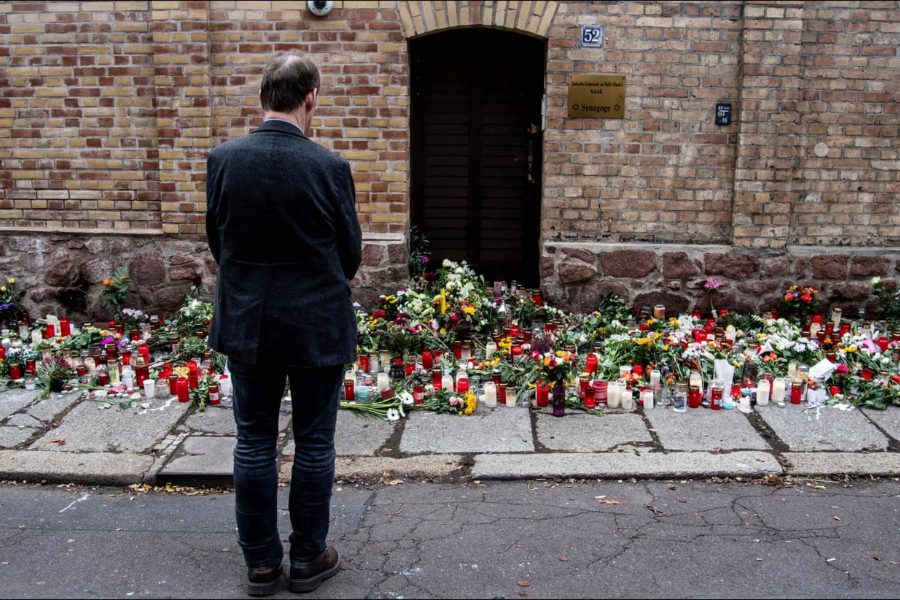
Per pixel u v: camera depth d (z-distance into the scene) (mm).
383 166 6223
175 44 6066
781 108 6098
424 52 6668
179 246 6359
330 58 6098
